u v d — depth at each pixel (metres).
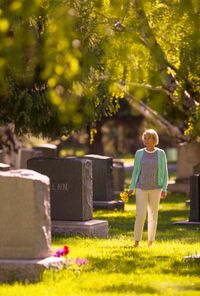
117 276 16.33
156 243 22.20
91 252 19.73
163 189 20.66
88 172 24.39
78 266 16.88
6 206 16.11
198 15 16.62
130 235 25.31
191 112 19.72
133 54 18.42
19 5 16.12
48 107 27.34
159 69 18.88
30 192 16.00
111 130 88.25
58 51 15.63
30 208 16.02
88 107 21.30
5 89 24.47
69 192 24.19
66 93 21.48
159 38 20.12
